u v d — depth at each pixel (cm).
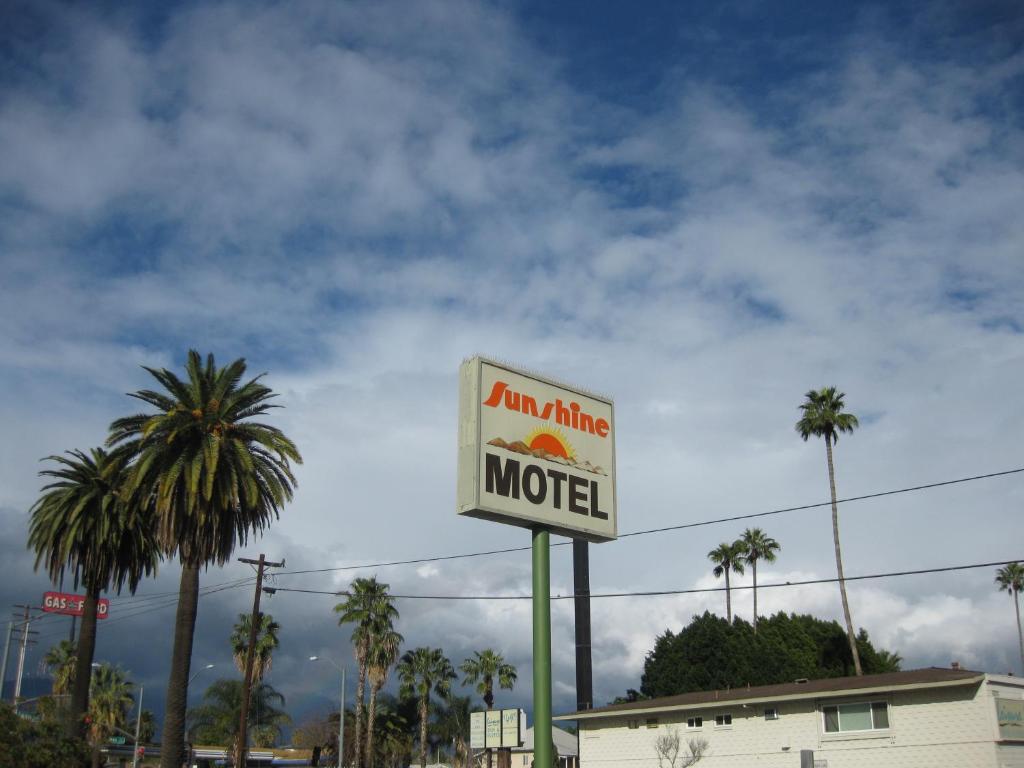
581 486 1695
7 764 3225
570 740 8512
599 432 1761
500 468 1591
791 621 8494
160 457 4009
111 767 8631
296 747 10225
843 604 7256
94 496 4816
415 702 9150
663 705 4825
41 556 4825
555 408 1705
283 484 4194
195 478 3853
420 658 8975
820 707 4147
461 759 8362
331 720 9588
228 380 4119
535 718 1529
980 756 3584
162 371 4012
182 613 3984
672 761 4556
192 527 3994
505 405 1630
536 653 1571
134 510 4525
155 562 4975
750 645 7812
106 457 4650
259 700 9544
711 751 4538
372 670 7900
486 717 6762
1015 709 3684
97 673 9044
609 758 5062
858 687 3988
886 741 3875
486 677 8950
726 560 9400
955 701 3712
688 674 7781
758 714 4388
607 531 1709
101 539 4688
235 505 3947
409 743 9100
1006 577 10631
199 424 4031
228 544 4081
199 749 8881
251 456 4075
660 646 8275
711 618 8062
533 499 1617
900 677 4028
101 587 4872
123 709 8969
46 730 3631
